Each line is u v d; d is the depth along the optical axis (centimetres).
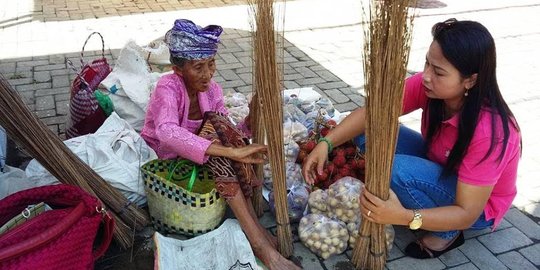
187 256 222
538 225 262
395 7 160
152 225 250
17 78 425
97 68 325
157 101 240
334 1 745
